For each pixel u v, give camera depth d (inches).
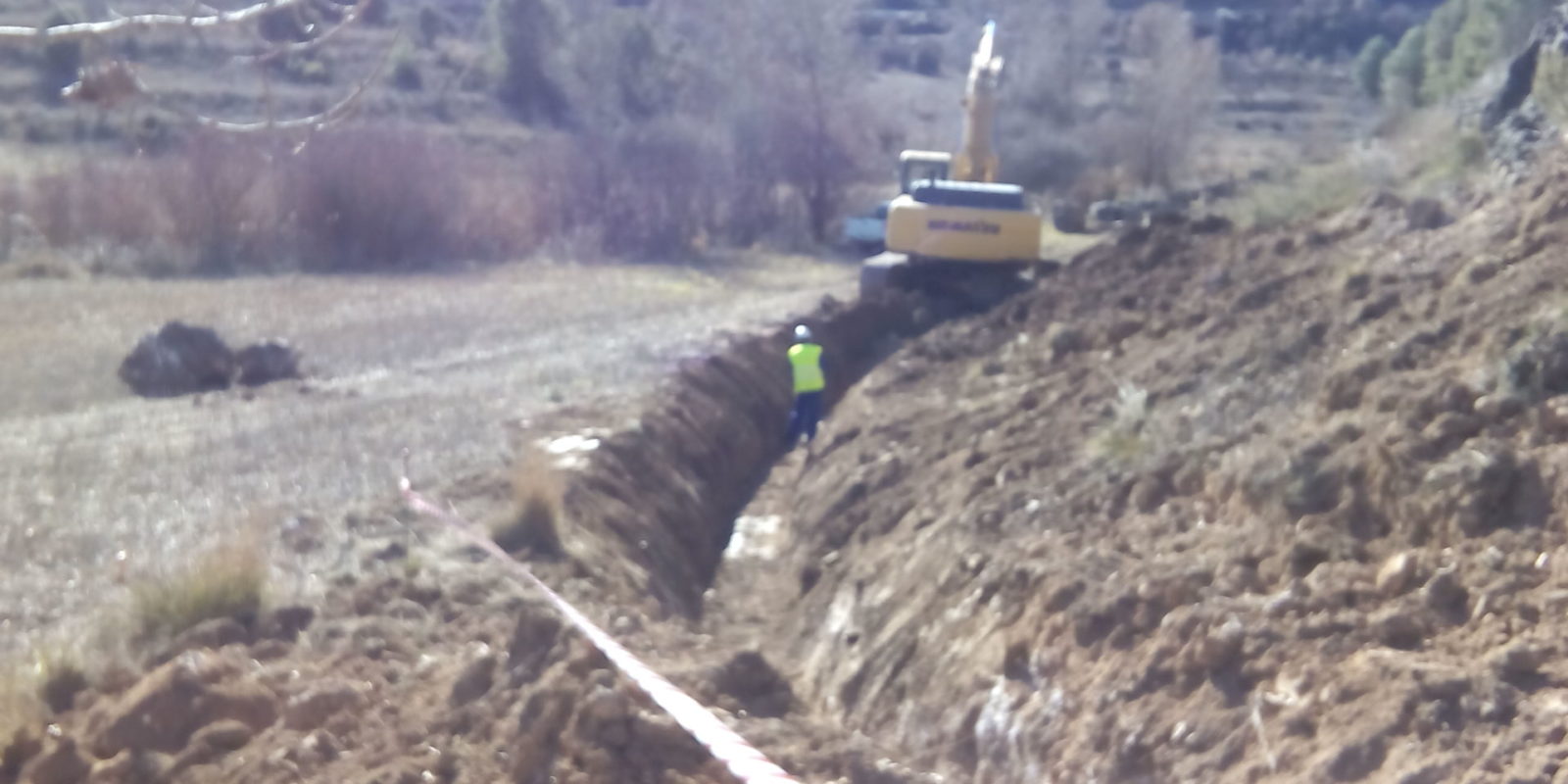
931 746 366.6
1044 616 363.9
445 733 320.5
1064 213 1756.9
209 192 1321.4
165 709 324.8
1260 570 342.3
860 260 1642.5
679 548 569.9
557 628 339.6
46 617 392.5
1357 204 602.5
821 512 573.6
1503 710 263.4
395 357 848.9
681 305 1089.4
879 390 696.4
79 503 511.2
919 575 442.0
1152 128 2105.1
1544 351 340.8
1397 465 334.6
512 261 1461.6
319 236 1381.6
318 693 330.3
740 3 1899.6
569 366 778.8
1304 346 442.6
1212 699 307.3
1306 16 3036.4
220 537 440.1
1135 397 463.5
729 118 1843.0
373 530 463.5
